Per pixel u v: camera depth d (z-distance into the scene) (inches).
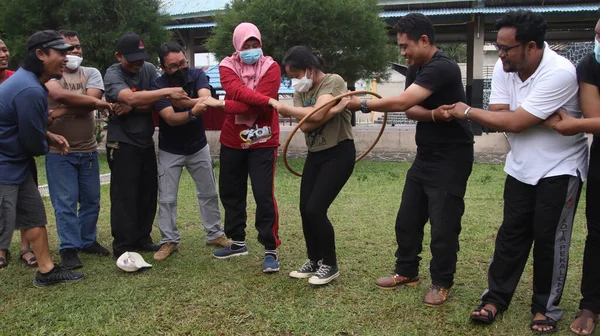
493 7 533.0
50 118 156.6
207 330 121.0
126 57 161.3
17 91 133.0
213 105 156.9
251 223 220.4
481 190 287.4
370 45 424.5
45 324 125.5
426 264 164.2
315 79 140.3
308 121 136.6
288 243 190.5
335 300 136.6
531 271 155.9
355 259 169.5
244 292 142.9
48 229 211.8
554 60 111.2
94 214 177.6
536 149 115.3
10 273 161.8
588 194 117.3
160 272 159.8
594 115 108.8
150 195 181.3
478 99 568.4
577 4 520.1
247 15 405.4
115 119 167.0
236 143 161.9
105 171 370.9
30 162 143.9
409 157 467.8
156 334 119.7
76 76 169.5
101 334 119.7
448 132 129.1
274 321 124.8
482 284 147.3
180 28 590.6
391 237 195.2
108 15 443.8
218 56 442.3
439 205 130.5
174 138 172.2
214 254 173.2
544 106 109.2
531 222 120.7
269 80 157.5
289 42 408.2
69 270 154.6
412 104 125.6
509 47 110.7
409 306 132.3
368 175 351.3
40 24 425.4
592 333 116.3
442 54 127.3
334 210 240.5
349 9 403.9
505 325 121.1
